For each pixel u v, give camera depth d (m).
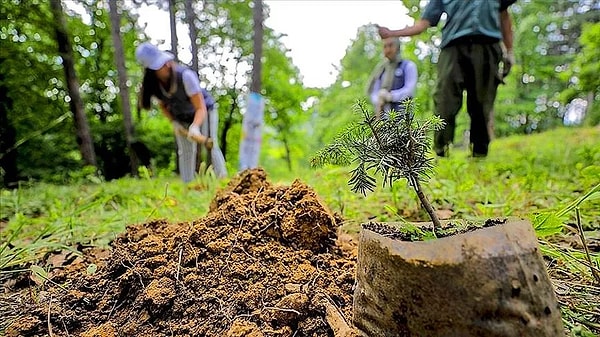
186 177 5.68
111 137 16.17
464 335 0.81
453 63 4.27
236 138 21.02
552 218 1.35
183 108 5.38
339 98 20.09
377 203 3.01
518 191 2.98
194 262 1.40
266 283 1.30
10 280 1.80
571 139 10.41
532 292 0.81
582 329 1.09
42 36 11.58
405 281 0.86
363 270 0.98
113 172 16.14
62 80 11.84
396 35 4.37
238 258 1.39
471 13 4.10
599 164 3.73
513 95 20.61
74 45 14.27
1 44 10.46
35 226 3.04
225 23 17.83
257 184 1.85
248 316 1.18
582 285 1.38
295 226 1.49
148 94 5.41
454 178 3.73
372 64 21.97
